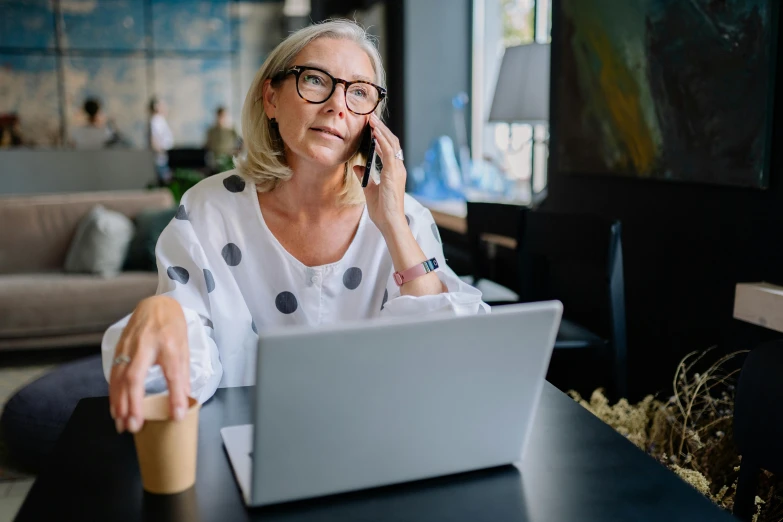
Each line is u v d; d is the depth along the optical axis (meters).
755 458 1.16
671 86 2.30
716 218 2.18
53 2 9.50
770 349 1.16
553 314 0.77
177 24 9.91
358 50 1.18
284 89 1.16
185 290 1.19
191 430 0.80
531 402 0.82
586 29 2.78
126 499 0.78
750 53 1.95
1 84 9.50
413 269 1.20
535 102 3.20
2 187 5.26
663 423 1.85
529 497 0.80
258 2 10.09
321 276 1.26
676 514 0.77
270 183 1.26
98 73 9.77
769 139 1.92
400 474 0.80
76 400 2.22
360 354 0.71
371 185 1.23
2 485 2.20
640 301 2.62
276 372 0.68
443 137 5.56
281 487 0.75
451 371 0.76
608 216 2.81
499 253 3.69
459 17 5.47
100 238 3.67
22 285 3.46
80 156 5.42
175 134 10.12
